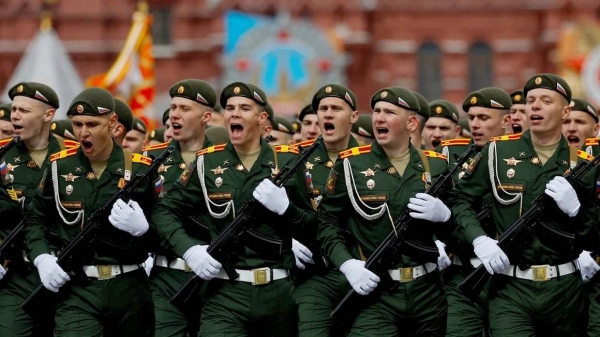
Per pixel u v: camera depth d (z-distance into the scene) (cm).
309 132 3922
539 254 2786
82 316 2816
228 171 2803
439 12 14162
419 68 14262
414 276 2738
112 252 2828
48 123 3272
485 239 2762
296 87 13050
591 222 2812
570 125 3700
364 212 2758
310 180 2845
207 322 2761
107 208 2805
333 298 3177
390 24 14138
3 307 3083
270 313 2753
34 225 2900
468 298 3042
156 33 14325
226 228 2745
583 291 2839
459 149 3650
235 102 2827
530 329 2803
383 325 2723
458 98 14188
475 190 2873
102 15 14100
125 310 2847
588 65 10862
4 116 3772
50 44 7388
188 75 14300
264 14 13825
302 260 3155
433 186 2747
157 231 2811
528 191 2827
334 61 13100
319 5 13812
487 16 14200
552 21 13962
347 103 3309
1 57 13988
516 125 3669
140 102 6631
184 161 3366
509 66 14212
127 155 2889
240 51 13112
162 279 3244
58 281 2794
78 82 7412
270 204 2709
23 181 3216
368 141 3888
